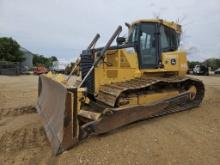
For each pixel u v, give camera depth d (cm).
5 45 4425
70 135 405
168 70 665
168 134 482
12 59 4453
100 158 382
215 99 909
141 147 420
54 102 506
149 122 563
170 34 689
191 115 634
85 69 630
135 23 640
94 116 448
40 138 482
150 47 640
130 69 608
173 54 680
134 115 513
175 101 639
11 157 402
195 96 731
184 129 513
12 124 584
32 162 382
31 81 1862
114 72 598
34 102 880
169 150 407
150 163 367
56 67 3744
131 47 610
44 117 553
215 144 431
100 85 588
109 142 440
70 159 379
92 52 604
